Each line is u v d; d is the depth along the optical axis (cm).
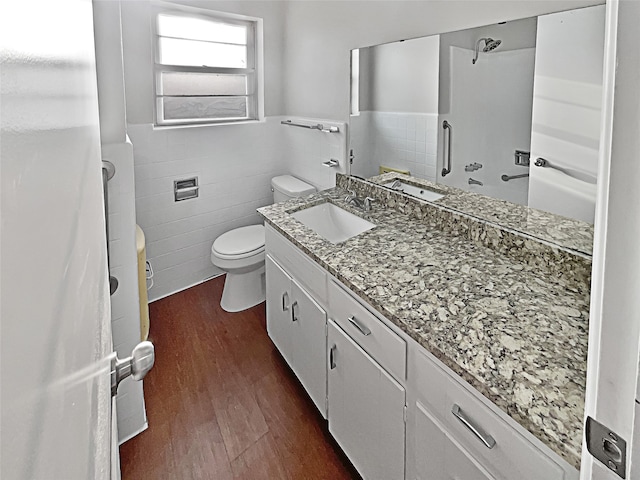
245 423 190
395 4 201
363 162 240
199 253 323
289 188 296
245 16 297
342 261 157
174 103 294
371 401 138
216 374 223
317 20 267
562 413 81
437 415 108
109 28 150
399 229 190
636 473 39
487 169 164
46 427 22
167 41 282
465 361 98
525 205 150
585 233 132
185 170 300
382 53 214
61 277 28
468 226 173
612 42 37
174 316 281
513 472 87
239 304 291
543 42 139
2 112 16
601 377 42
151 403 201
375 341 132
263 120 330
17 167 19
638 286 37
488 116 160
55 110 29
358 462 152
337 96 257
